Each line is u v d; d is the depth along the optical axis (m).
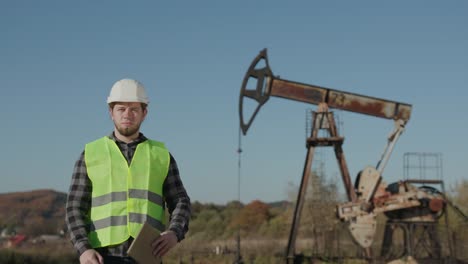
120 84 4.35
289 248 25.00
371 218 24.94
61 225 44.75
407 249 24.94
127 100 4.29
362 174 25.38
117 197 4.14
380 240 27.84
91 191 4.20
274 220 43.75
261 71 25.59
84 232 3.99
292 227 25.09
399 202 24.89
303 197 25.17
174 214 4.22
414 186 25.44
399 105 25.50
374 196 25.16
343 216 25.09
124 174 4.19
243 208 49.84
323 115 25.22
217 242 34.25
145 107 4.41
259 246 29.83
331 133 25.23
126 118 4.28
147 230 3.79
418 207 25.28
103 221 4.09
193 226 46.81
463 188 36.50
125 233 4.07
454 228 27.23
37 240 36.66
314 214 26.45
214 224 46.81
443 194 25.30
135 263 4.03
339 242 26.16
